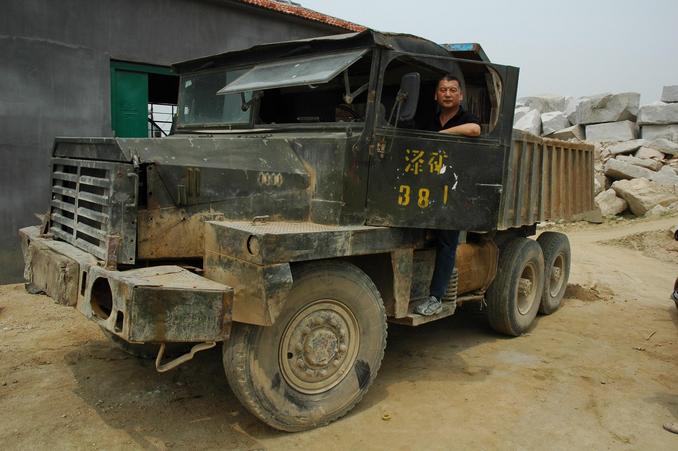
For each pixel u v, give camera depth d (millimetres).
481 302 6004
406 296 4430
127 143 3672
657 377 4949
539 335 6133
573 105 21234
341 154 4062
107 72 8141
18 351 5082
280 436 3766
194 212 3818
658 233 12344
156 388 4402
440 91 4480
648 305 7512
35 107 7547
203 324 3348
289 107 5016
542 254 6398
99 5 7965
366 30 3910
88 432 3715
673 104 18016
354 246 3951
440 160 4324
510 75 4520
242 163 4000
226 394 4348
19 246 7559
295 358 3805
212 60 5211
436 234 4656
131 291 3137
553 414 4172
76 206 4055
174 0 8688
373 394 4461
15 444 3533
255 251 3412
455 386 4641
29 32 7414
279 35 10062
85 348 5199
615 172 16781
